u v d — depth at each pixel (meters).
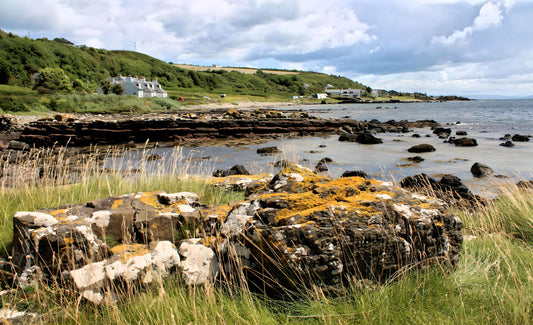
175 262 3.69
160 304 3.14
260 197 4.17
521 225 6.17
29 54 99.81
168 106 81.50
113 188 6.96
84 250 3.57
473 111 79.38
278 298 3.45
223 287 3.62
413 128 43.12
